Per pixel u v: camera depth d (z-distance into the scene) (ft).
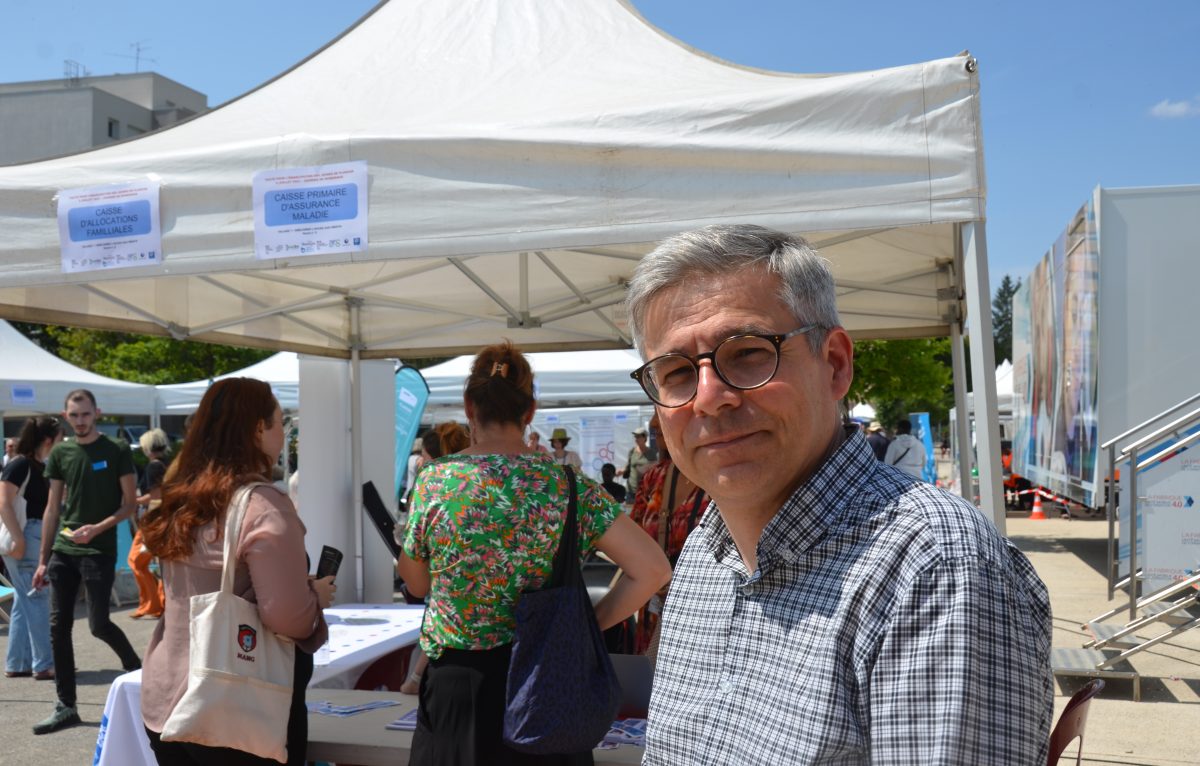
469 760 7.64
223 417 8.94
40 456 22.49
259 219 10.03
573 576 8.05
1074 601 29.89
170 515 8.61
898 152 8.82
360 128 10.32
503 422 8.71
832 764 3.32
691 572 4.46
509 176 9.64
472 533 7.95
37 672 21.50
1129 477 21.62
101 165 10.51
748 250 3.89
